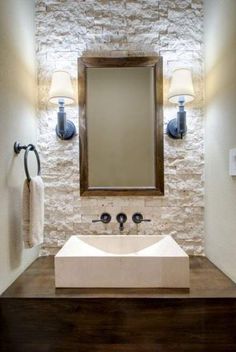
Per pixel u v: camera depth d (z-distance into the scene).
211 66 1.52
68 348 1.11
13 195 1.30
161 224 1.65
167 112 1.66
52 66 1.66
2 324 1.11
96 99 1.67
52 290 1.17
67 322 1.11
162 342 1.10
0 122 1.17
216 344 1.10
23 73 1.45
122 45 1.66
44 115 1.67
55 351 1.11
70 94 1.56
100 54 1.66
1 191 1.18
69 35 1.66
